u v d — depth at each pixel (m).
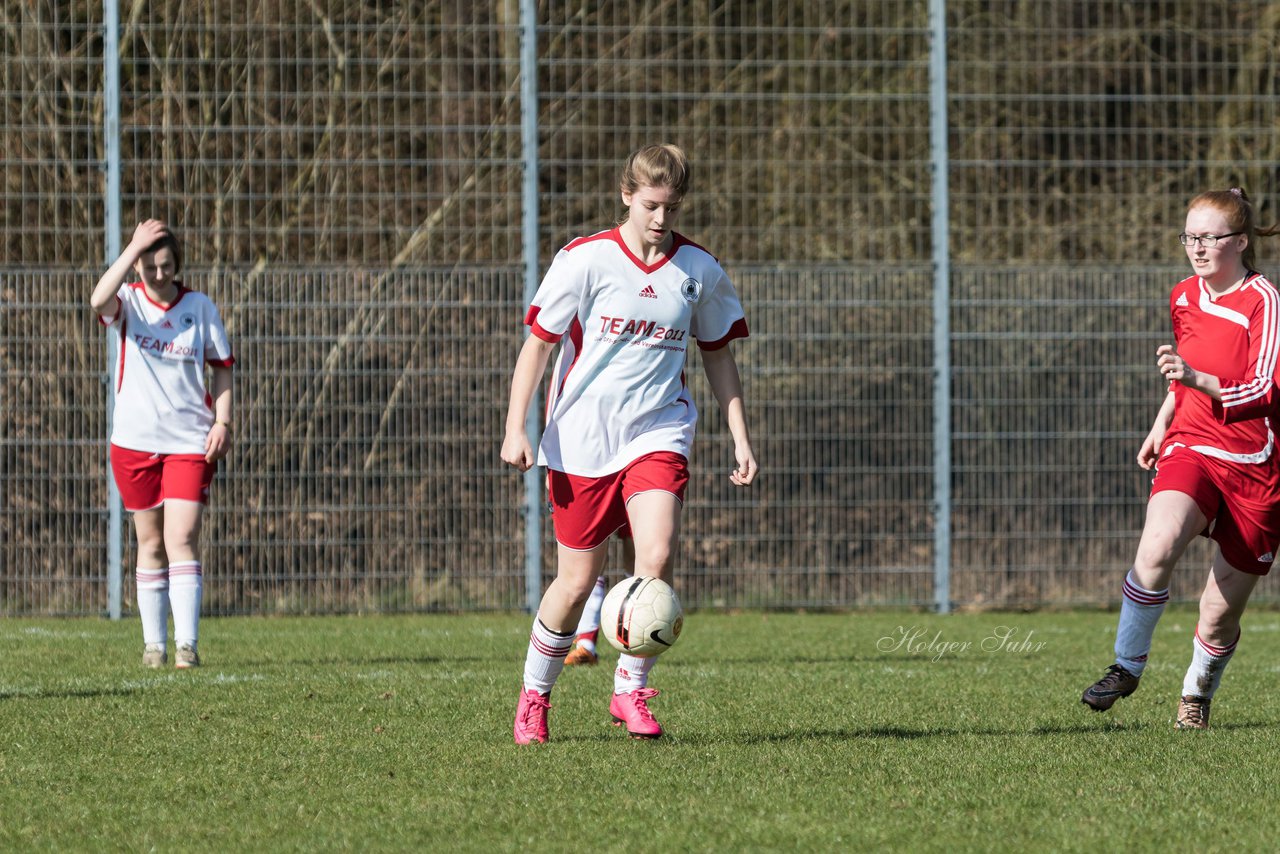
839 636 33.66
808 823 13.72
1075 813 14.20
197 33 40.22
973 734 18.75
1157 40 45.03
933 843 13.01
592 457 17.22
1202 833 13.41
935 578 40.41
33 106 40.12
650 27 41.66
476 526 39.31
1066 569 40.69
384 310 38.94
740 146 42.75
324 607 38.97
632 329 17.08
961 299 40.31
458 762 16.56
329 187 40.06
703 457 40.03
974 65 42.06
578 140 41.72
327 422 38.91
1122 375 40.69
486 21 42.62
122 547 38.84
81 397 38.56
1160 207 42.56
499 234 40.69
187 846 12.92
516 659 28.42
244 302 38.62
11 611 38.53
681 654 29.61
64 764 16.55
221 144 39.75
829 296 40.06
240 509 38.81
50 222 39.75
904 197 41.06
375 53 40.97
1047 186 42.84
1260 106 44.72
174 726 19.19
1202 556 41.59
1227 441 18.41
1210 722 20.20
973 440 40.50
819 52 42.75
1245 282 18.56
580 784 15.38
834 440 40.19
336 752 17.27
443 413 39.16
